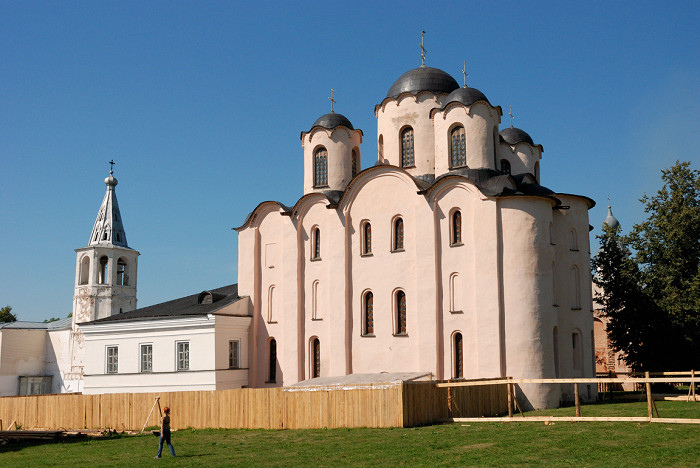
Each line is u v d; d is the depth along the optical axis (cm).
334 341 4594
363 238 4641
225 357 4784
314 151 5175
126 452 2856
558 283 4434
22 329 8494
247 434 3272
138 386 5000
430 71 5147
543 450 2309
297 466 2236
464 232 4247
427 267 4316
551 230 4369
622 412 3416
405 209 4475
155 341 4991
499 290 4075
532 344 3994
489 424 3073
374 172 4616
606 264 5269
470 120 4531
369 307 4559
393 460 2255
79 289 8488
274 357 4934
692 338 4791
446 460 2208
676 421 2781
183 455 2658
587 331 4506
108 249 8569
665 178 5259
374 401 3169
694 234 5019
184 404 3706
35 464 2606
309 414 3338
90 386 5231
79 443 3291
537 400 3931
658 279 5003
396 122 5028
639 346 5056
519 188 4441
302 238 4909
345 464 2227
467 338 4144
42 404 4103
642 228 5225
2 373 8200
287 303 4869
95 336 5291
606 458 2122
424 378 3869
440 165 4609
